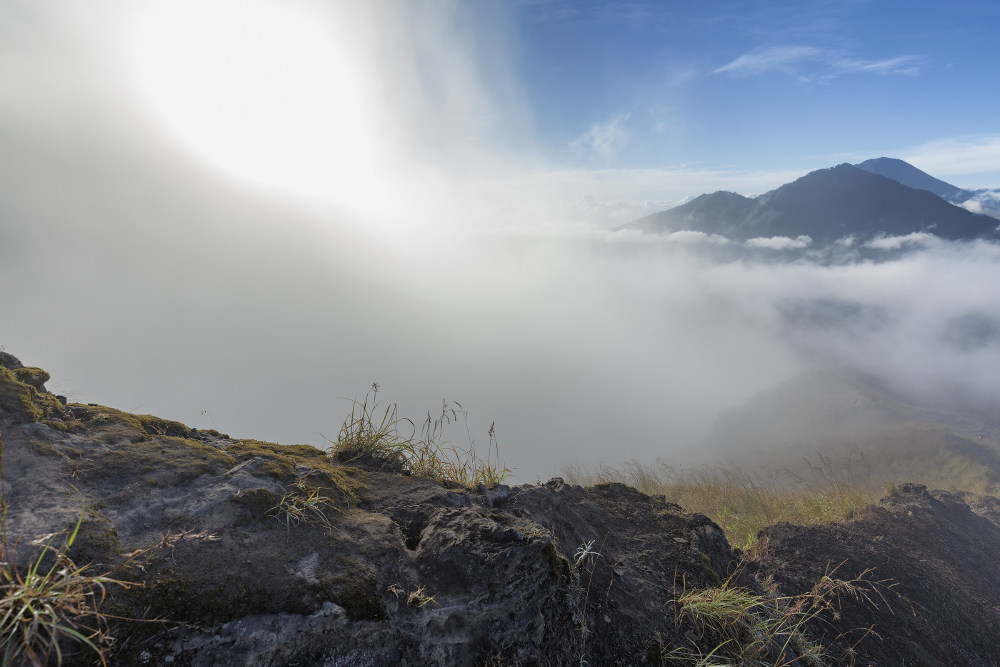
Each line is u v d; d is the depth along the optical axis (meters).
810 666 3.06
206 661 1.58
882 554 4.73
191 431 2.78
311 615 1.77
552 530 2.89
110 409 2.59
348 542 2.12
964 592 4.68
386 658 1.83
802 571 4.24
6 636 1.38
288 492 2.27
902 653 3.62
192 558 1.79
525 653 2.06
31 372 2.55
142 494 2.02
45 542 1.62
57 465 2.01
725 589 3.01
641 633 2.57
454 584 2.12
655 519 3.70
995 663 4.01
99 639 1.47
